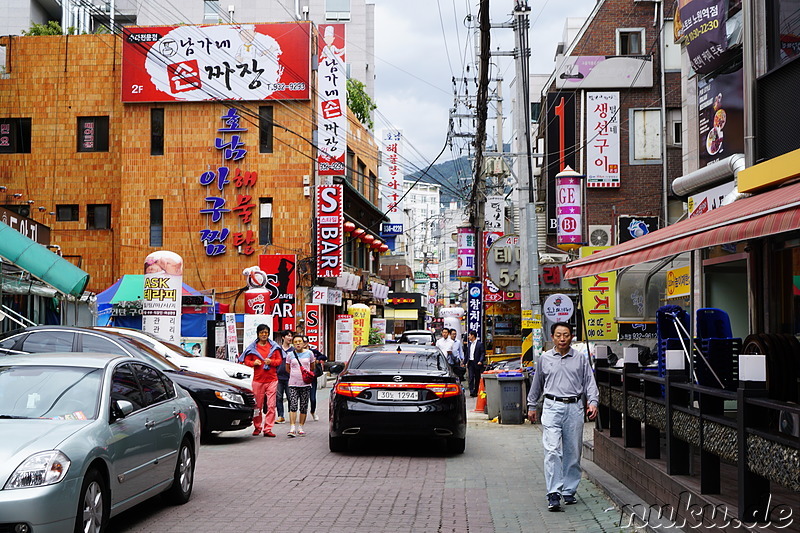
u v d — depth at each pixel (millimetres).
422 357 13984
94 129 36531
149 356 14398
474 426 17734
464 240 37500
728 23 14195
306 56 35406
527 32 18922
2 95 36562
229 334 25516
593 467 11391
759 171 9945
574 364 9148
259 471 11516
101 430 7090
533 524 8141
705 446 6793
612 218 32906
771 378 8250
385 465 12141
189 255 35344
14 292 18969
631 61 33188
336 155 34688
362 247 46781
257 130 35562
